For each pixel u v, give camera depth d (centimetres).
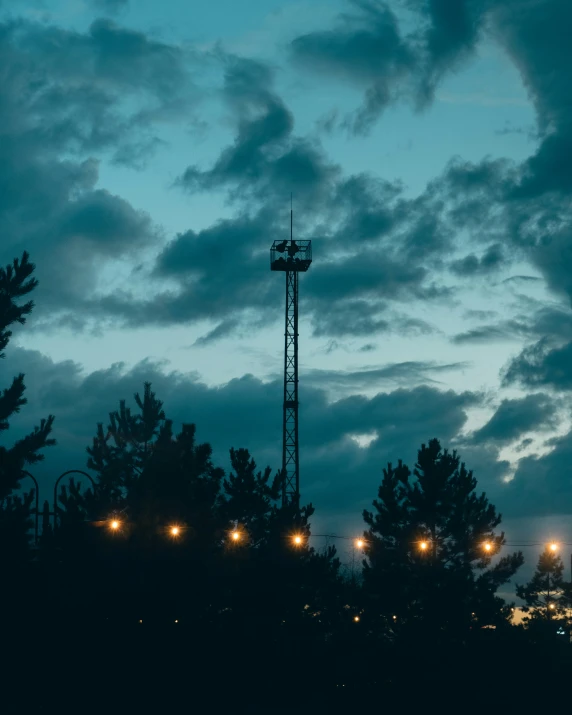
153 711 3456
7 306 3431
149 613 3691
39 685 3278
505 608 5294
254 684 3994
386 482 5531
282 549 4512
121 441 4588
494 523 5459
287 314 7762
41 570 3369
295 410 7531
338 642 4844
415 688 4028
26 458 3334
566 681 3981
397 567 5319
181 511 3916
